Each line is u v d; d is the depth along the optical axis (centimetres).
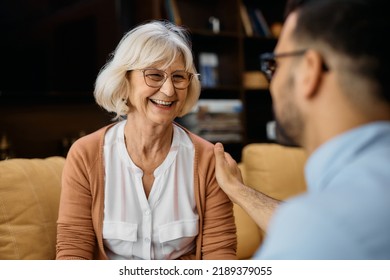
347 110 48
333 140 48
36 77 268
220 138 323
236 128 331
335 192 43
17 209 132
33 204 136
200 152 137
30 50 266
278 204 120
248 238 189
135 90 126
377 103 47
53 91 274
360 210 40
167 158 132
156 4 293
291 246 40
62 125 297
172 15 302
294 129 56
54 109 293
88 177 128
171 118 127
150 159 131
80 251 124
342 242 39
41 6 269
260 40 363
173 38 127
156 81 124
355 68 48
